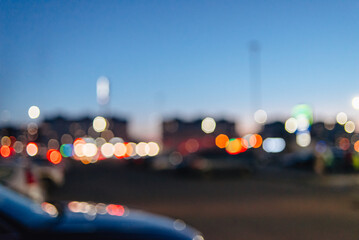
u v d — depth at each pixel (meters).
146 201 14.95
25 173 10.21
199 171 25.92
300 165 33.91
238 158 26.52
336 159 31.05
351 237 8.77
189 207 13.33
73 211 4.05
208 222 10.50
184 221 10.70
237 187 20.62
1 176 9.30
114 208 4.77
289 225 10.05
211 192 18.06
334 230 9.48
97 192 18.19
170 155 39.34
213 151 26.72
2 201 3.54
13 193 3.95
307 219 10.93
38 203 3.94
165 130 99.94
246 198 15.79
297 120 44.22
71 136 132.50
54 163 20.02
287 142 51.16
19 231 3.15
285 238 8.62
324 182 23.47
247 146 28.06
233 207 13.28
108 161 59.97
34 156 20.02
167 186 21.22
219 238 8.61
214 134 97.75
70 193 17.72
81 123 134.12
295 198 15.73
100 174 32.12
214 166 26.03
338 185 21.56
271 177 27.27
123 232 3.57
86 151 82.38
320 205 13.70
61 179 20.02
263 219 10.94
